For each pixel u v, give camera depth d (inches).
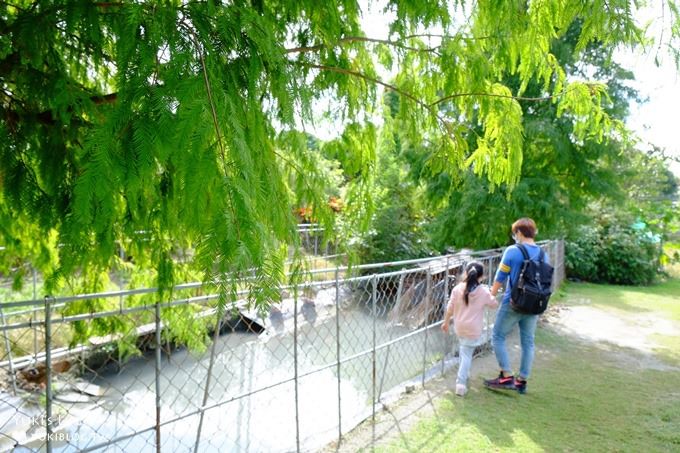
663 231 311.7
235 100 50.3
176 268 99.1
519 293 139.3
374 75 108.0
